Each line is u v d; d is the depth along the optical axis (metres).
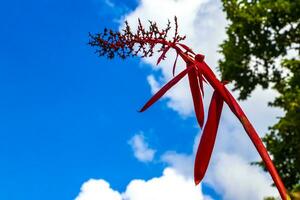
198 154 2.11
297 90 14.58
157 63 2.25
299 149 14.45
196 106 2.28
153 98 2.19
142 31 2.25
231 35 17.16
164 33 2.26
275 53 16.77
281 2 15.89
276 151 14.80
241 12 16.55
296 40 16.58
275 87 16.55
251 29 16.64
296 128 14.34
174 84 2.22
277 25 16.52
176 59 2.26
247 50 16.88
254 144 1.92
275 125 14.70
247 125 1.99
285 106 14.98
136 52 2.23
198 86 2.25
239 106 2.06
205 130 2.13
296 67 15.39
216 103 2.14
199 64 2.23
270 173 1.84
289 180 14.84
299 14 16.03
